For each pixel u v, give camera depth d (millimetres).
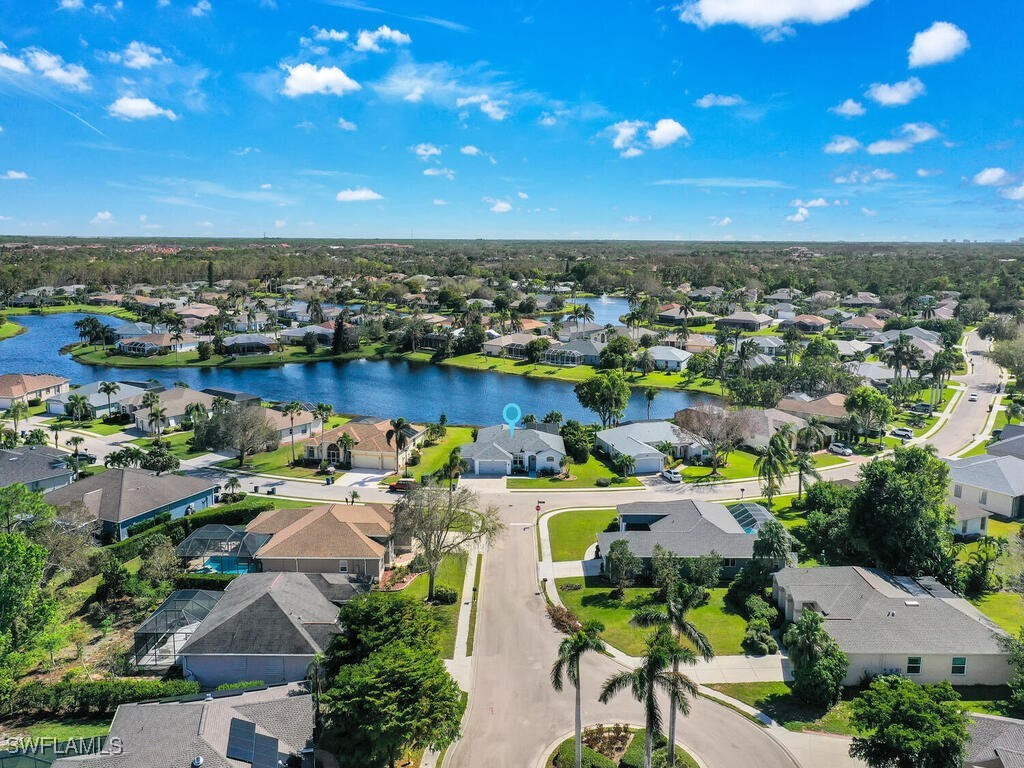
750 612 62062
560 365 197375
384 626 47875
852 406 123312
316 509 78375
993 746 39812
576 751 40812
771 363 172625
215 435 111188
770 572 66625
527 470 107125
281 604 56438
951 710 38906
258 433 109812
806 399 141750
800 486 92750
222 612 56688
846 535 71188
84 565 67062
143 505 81750
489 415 147875
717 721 47656
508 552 77562
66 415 138125
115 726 41844
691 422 109812
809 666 49500
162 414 122500
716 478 104188
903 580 62500
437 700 41469
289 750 41250
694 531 73500
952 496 90875
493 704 50000
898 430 127812
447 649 57406
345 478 102625
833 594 58875
